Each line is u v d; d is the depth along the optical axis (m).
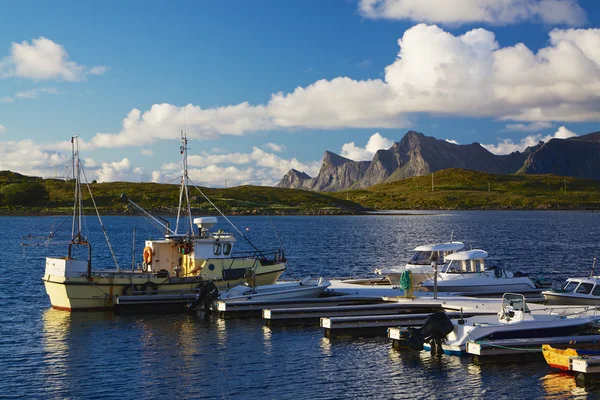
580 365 24.22
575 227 161.25
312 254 85.19
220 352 29.27
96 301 38.53
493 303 36.28
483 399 23.12
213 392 23.77
